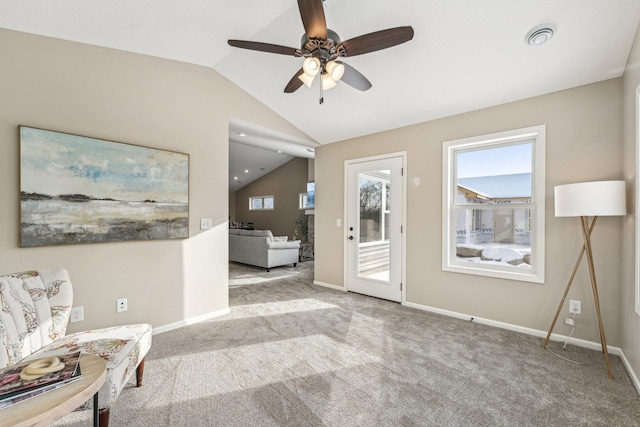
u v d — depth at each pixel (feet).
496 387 6.17
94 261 7.73
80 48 7.52
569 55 7.32
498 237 9.87
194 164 9.91
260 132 14.02
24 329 4.92
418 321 10.03
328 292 13.92
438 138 11.00
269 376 6.57
